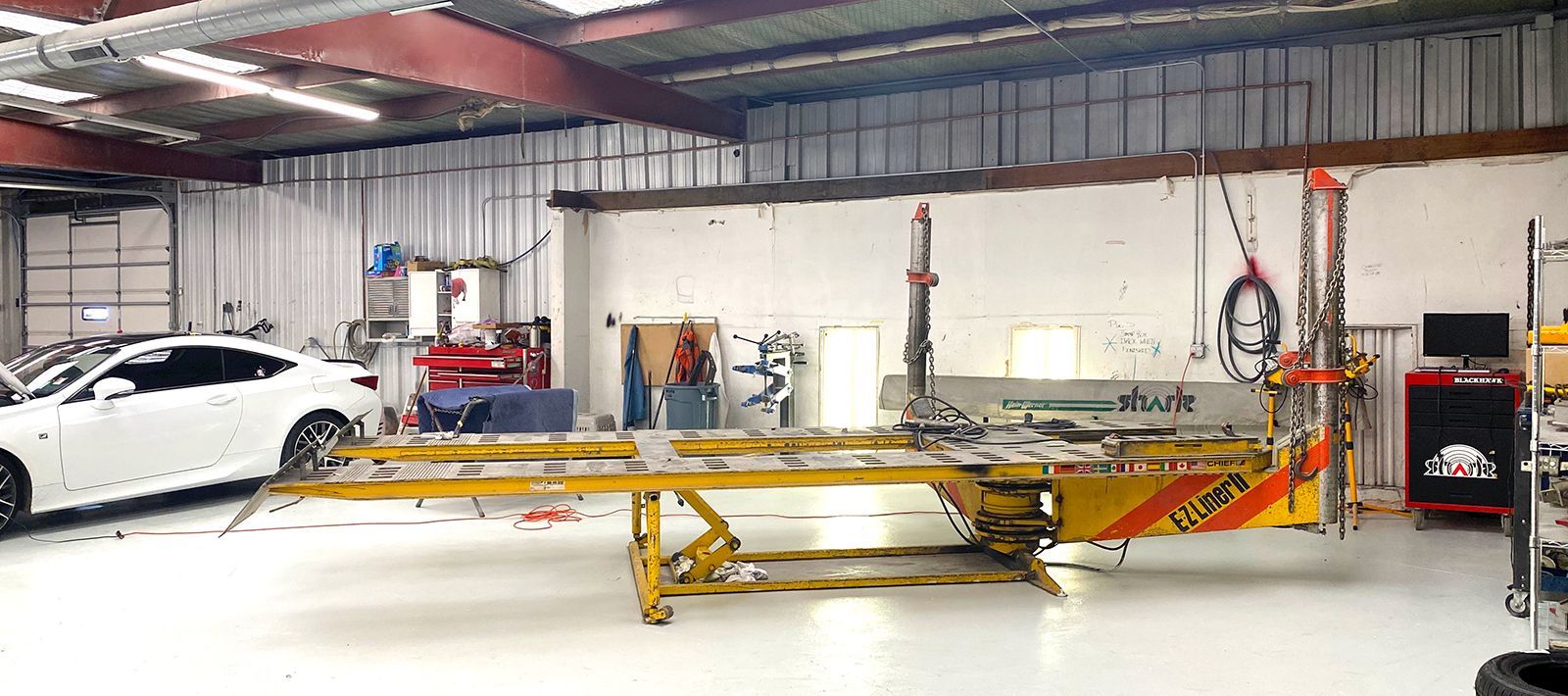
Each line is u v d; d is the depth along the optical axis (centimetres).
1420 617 454
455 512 698
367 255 1241
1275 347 771
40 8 536
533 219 1134
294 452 735
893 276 914
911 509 727
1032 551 536
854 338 931
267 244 1308
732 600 478
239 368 721
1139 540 616
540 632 429
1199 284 800
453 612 459
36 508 602
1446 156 721
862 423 931
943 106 917
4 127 1012
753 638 420
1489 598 485
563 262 1018
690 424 955
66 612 456
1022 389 747
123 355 661
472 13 739
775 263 962
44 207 1485
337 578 517
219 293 1349
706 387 955
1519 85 719
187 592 490
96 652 402
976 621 444
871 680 371
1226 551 586
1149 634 427
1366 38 776
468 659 395
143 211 1400
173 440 665
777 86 970
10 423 591
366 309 1219
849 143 960
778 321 963
